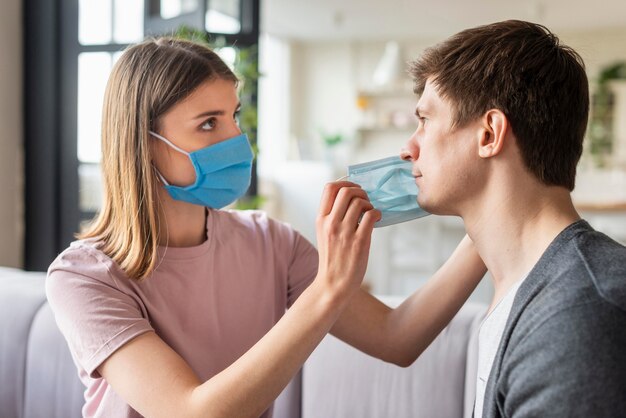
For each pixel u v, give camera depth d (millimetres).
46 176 3846
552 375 704
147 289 1127
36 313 1793
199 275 1182
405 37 8336
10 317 1812
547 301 765
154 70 1114
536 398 714
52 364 1731
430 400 1500
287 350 883
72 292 1041
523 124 874
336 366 1605
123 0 3787
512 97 873
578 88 910
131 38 3803
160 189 1173
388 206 1058
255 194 3736
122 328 990
